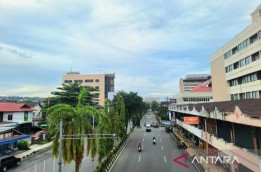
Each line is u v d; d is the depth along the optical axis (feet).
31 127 150.00
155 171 66.18
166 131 181.06
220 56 126.41
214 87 136.67
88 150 46.21
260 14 100.48
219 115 57.98
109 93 247.09
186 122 90.27
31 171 68.33
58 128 46.24
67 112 44.88
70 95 165.68
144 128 219.00
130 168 69.92
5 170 68.80
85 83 337.11
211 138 68.59
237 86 106.52
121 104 119.14
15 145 101.35
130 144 120.26
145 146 113.29
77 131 44.83
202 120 94.12
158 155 90.17
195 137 113.80
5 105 129.59
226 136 63.46
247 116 40.86
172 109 193.77
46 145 113.80
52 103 164.86
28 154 91.61
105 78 363.97
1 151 91.40
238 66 104.27
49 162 80.64
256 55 87.76
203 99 208.13
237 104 64.54
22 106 136.26
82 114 47.29
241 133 52.80
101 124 68.74
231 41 110.83
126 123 147.23
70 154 43.80
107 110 100.12
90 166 73.92
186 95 209.05
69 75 341.41
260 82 84.84
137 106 162.09
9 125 104.58
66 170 69.67
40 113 204.74
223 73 122.01
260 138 43.83
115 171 66.74
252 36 90.43
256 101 58.39
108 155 80.59
